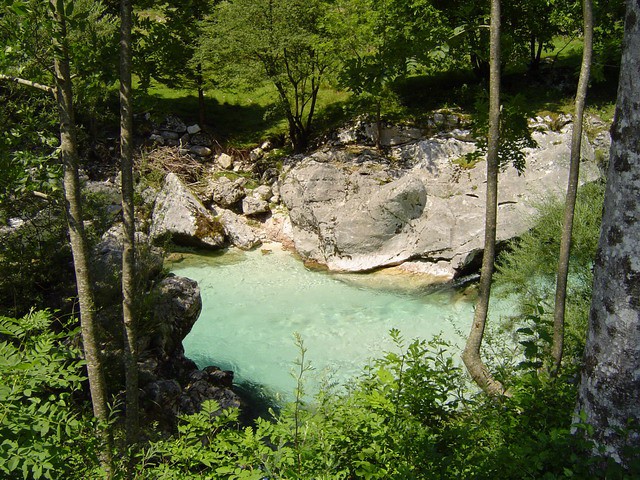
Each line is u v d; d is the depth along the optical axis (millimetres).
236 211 22438
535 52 27234
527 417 5297
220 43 23047
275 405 12305
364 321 15711
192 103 27969
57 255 12883
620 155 4340
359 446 4992
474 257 17156
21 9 6312
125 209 7285
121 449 5855
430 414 5586
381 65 8547
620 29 12141
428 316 15758
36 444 4113
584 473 4246
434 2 18594
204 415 5430
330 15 21688
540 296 12789
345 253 18859
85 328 7238
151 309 12094
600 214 13062
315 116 26641
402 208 18281
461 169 18875
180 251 20484
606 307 4469
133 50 8047
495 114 7609
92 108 20109
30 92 12406
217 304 16938
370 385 5949
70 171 7055
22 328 5066
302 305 16750
